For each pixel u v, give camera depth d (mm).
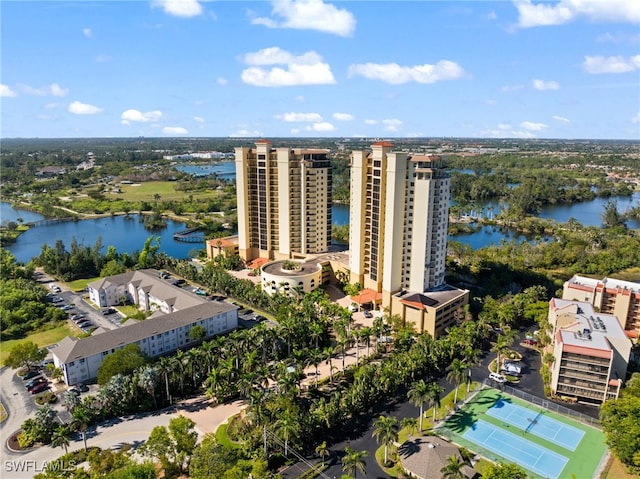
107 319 183875
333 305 171625
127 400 123625
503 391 132750
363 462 99250
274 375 133250
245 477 92875
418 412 123000
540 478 99562
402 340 149625
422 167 171000
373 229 184375
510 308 172125
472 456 106250
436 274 181875
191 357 132000
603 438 113188
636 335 163375
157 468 102312
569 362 125812
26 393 132375
